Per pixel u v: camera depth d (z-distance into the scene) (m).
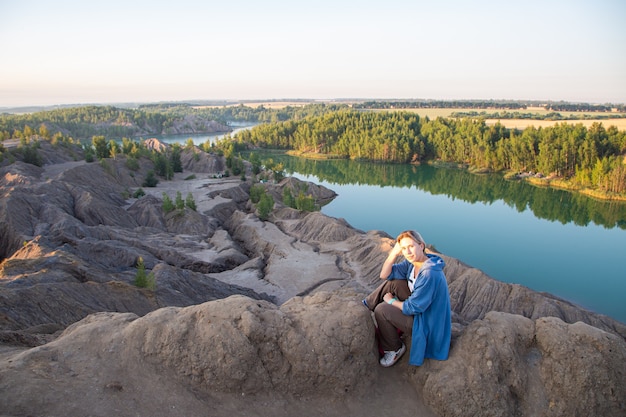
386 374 8.23
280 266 53.59
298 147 198.00
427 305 7.43
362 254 55.50
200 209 81.38
